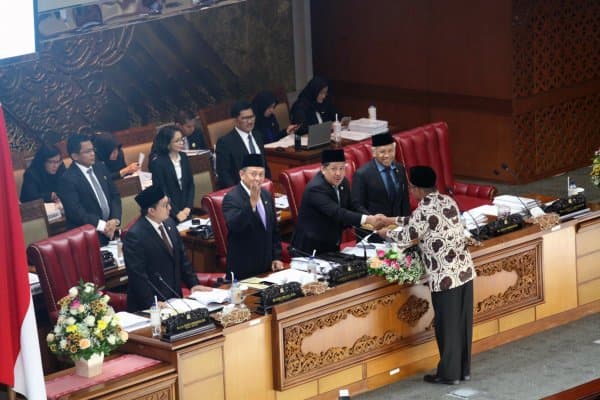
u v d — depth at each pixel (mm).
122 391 15953
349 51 34875
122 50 31172
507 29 30406
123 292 22109
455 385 19219
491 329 20797
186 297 18672
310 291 18141
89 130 30828
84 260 20188
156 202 18594
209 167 26125
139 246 18578
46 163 25375
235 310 17328
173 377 16469
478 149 31906
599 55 32031
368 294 18734
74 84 30359
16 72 29266
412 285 19328
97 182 23109
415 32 32812
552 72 31250
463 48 31609
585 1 31422
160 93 32219
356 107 35219
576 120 32062
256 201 19750
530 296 21047
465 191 25328
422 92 33062
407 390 19109
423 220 18703
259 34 34375
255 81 34500
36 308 20234
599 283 22188
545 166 31734
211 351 16891
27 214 22141
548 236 21203
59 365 20250
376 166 21578
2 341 13203
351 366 18672
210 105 33438
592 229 21875
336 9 34938
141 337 16984
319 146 28984
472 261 19719
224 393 17125
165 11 27156
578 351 20516
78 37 30203
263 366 17672
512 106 30781
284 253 22359
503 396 18750
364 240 20250
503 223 20719
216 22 33219
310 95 30750
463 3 31312
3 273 13305
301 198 21828
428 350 19922
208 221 23812
